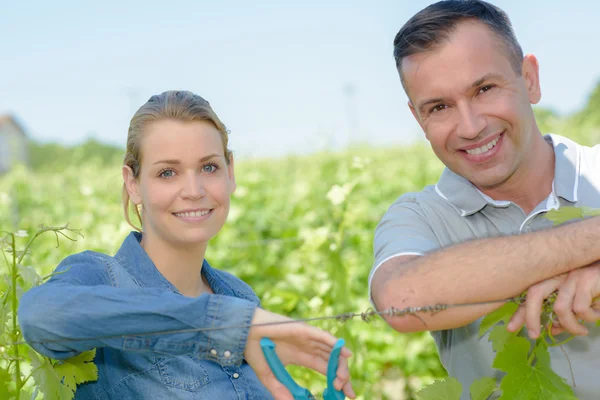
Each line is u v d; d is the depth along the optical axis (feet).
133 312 5.14
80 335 5.16
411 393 17.62
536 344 5.77
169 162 6.24
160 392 6.13
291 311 14.83
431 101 6.35
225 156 6.85
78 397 6.28
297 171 32.40
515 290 5.34
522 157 6.50
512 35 6.51
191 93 6.60
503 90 6.29
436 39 6.20
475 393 5.99
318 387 12.41
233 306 5.32
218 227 6.53
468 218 6.82
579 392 6.30
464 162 6.54
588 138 40.98
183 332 5.23
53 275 5.82
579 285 5.29
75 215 27.17
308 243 12.72
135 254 6.60
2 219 23.84
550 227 5.49
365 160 12.66
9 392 5.95
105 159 48.70
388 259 6.05
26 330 5.22
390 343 16.97
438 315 5.42
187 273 6.82
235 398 6.36
